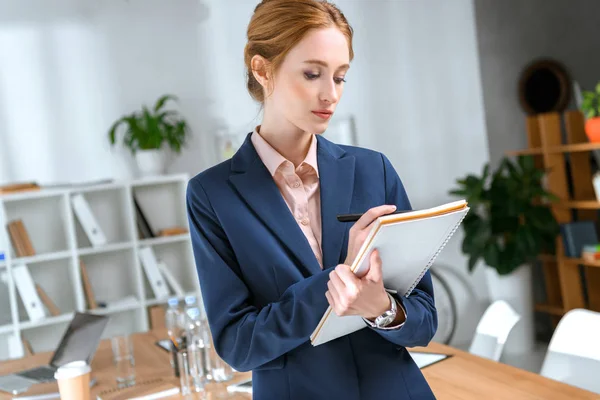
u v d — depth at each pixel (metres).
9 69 4.14
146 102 4.43
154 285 4.16
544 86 5.34
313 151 1.20
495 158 5.28
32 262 4.16
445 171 5.13
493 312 2.49
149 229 4.26
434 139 5.11
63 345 2.68
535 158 5.20
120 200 4.33
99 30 4.33
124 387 2.32
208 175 1.19
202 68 4.55
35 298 3.87
